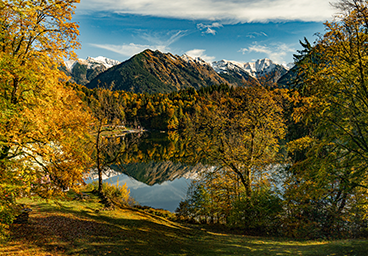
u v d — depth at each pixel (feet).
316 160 47.91
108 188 87.51
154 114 436.35
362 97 43.83
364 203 47.96
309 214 56.24
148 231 51.13
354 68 43.98
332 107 47.19
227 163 69.41
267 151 70.49
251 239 53.36
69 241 37.11
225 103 76.28
